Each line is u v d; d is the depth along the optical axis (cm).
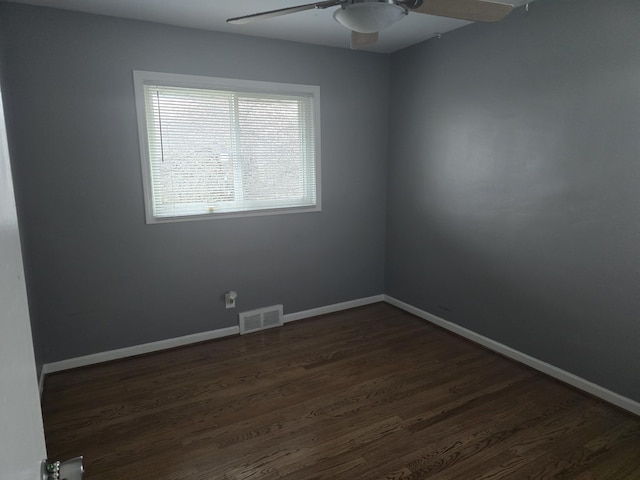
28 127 257
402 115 376
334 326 362
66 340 285
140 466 194
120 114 281
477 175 309
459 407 239
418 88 355
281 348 319
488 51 290
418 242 373
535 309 278
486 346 316
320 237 376
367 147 388
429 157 351
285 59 332
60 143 267
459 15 182
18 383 54
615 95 221
